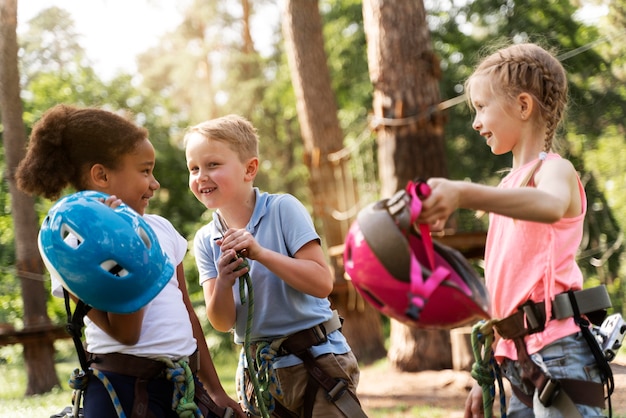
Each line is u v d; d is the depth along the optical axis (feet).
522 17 73.10
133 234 8.16
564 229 8.66
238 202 11.23
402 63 33.37
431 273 6.81
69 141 9.50
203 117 102.78
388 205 7.04
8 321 44.47
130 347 9.17
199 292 65.16
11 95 35.14
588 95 71.10
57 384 36.24
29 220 35.94
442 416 23.81
